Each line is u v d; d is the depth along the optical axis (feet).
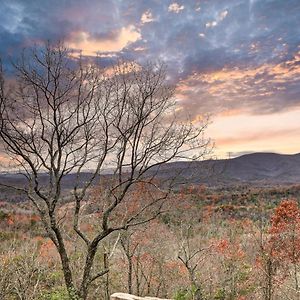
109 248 62.95
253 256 75.20
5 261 54.60
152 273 80.23
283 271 66.23
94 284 69.87
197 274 71.26
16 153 40.14
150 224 66.80
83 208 48.93
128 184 42.50
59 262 69.67
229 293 69.82
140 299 43.75
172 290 74.28
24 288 49.57
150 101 43.75
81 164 44.47
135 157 42.29
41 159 41.24
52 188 42.60
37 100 41.91
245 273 71.72
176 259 77.71
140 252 74.08
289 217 65.77
